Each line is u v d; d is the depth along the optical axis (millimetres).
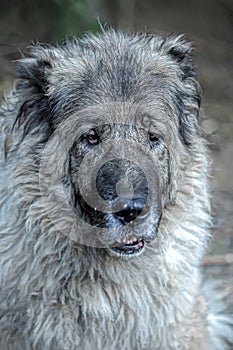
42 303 7859
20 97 7836
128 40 8008
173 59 8047
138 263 7828
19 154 7707
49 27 15117
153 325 8039
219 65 16297
